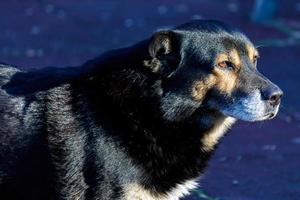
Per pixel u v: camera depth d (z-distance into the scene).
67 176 9.02
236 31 9.65
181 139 9.38
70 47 24.23
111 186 8.98
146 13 30.31
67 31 26.31
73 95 9.31
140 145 9.12
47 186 9.11
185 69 9.28
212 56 9.30
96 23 27.91
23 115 9.22
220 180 13.65
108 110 9.16
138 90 9.22
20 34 25.42
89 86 9.34
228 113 9.38
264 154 15.46
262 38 27.12
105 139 9.03
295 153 15.68
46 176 9.10
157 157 9.20
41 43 24.42
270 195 13.12
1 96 9.34
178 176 9.43
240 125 17.38
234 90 9.32
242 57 9.45
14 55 22.67
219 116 9.56
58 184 9.05
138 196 9.13
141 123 9.17
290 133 17.25
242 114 9.31
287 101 20.06
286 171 14.45
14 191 9.23
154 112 9.23
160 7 31.59
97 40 25.45
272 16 29.97
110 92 9.24
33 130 9.16
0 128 9.19
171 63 9.28
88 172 9.00
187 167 9.52
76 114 9.19
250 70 9.41
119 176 8.98
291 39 27.19
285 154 15.59
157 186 9.24
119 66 9.34
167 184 9.33
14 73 9.66
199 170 9.71
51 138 9.10
